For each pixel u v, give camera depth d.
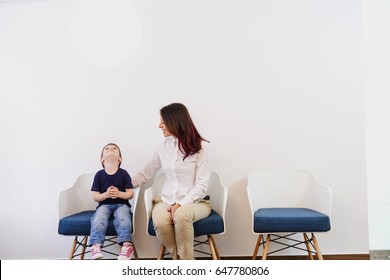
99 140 2.77
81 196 2.68
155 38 2.81
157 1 2.83
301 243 2.72
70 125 2.77
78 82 2.79
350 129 2.78
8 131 2.77
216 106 2.79
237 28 2.82
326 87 2.79
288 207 2.66
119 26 2.82
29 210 2.75
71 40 2.81
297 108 2.79
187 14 2.82
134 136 2.77
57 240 2.74
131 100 2.79
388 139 2.96
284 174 2.69
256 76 2.80
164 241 2.18
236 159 2.77
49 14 2.81
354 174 2.76
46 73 2.79
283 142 2.78
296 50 2.81
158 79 2.79
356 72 2.79
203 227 2.20
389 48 2.95
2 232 2.74
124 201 2.45
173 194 2.38
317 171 2.77
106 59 2.80
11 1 2.78
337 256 2.73
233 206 2.76
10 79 2.79
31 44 2.80
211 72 2.80
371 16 2.97
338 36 2.81
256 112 2.79
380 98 2.96
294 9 2.83
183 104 2.73
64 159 2.76
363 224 2.74
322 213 2.37
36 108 2.78
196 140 2.41
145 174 2.58
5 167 2.76
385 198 2.96
